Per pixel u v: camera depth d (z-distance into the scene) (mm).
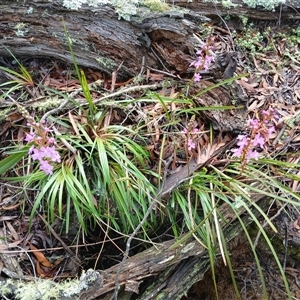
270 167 959
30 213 923
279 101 1111
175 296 898
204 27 1192
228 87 1033
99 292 826
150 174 932
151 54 1087
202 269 933
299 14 1254
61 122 952
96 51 1065
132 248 933
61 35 1043
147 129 986
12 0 1012
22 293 786
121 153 896
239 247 1037
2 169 771
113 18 1033
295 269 1040
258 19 1258
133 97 1050
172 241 889
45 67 1102
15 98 1027
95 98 1036
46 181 890
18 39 1044
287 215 975
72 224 923
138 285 850
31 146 808
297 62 1202
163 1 1131
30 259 874
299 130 1054
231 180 882
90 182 909
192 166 950
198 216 909
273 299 1037
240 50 1205
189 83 979
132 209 910
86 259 931
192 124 894
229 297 1043
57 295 794
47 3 1015
